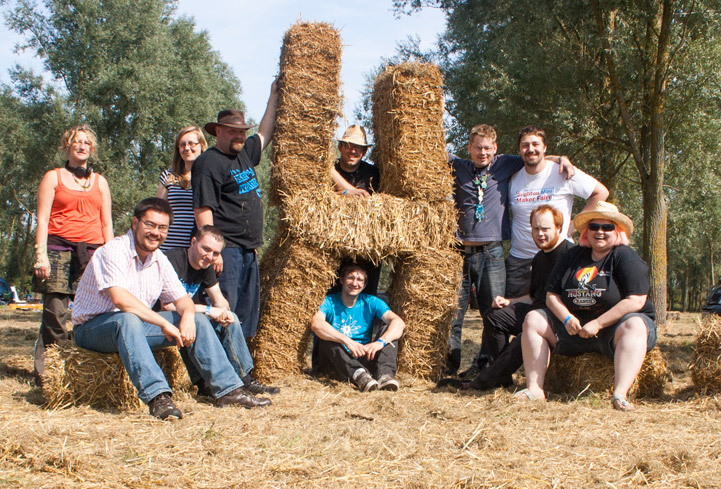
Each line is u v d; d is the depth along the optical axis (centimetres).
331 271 518
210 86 2197
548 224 476
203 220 453
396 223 518
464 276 571
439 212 538
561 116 1153
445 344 538
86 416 350
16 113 2444
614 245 441
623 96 1189
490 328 513
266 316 511
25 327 1063
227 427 330
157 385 352
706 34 1070
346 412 378
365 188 578
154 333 390
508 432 330
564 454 296
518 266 550
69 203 468
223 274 465
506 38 1281
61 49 1908
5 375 492
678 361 622
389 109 534
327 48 512
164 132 2061
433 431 336
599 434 327
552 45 1180
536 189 541
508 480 259
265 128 519
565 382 457
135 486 248
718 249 3148
